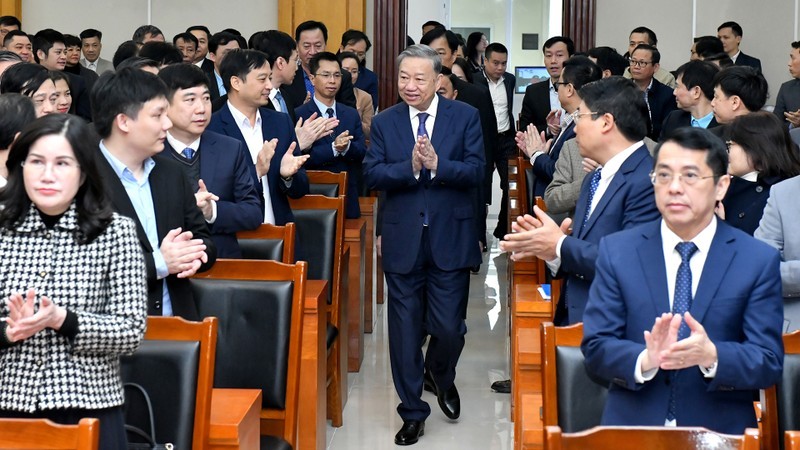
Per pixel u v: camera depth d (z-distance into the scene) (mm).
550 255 3391
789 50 10234
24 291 2439
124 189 3281
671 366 2398
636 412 2541
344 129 6715
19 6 10758
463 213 4805
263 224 4285
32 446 2066
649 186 3354
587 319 2629
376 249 7512
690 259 2564
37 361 2445
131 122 3240
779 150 3703
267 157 4504
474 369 6160
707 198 2494
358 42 9508
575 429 2904
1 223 2461
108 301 2510
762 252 2531
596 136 3420
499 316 7477
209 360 2932
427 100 4750
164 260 3283
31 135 2420
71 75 7547
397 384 4848
